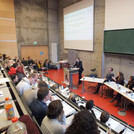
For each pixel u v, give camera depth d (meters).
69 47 9.04
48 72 8.77
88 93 5.20
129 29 4.59
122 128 1.89
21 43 9.05
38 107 1.71
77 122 0.88
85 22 7.26
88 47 7.27
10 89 2.12
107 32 5.51
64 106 2.04
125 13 5.00
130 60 5.12
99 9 6.29
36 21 9.39
